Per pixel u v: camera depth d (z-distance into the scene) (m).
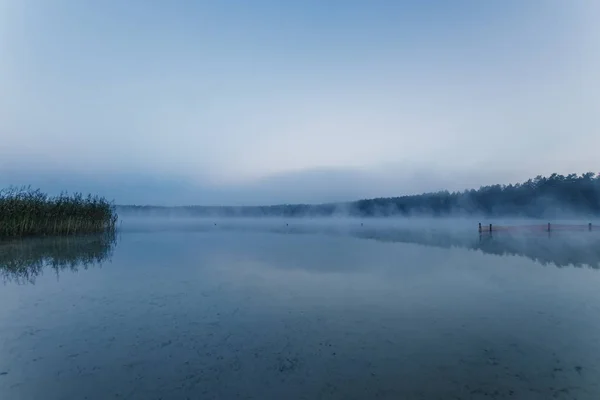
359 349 4.71
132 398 3.52
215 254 14.21
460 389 3.69
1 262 11.73
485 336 5.19
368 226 41.66
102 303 6.91
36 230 19.81
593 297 7.40
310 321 5.86
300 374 4.02
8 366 4.20
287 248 16.67
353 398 3.52
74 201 22.39
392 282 8.88
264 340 5.03
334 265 11.44
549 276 9.60
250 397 3.54
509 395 3.57
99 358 4.42
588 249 15.74
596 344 4.88
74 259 12.42
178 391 3.65
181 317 6.05
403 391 3.65
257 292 7.82
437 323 5.77
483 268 10.90
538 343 4.91
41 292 7.75
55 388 3.71
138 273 9.96
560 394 3.59
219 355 4.52
